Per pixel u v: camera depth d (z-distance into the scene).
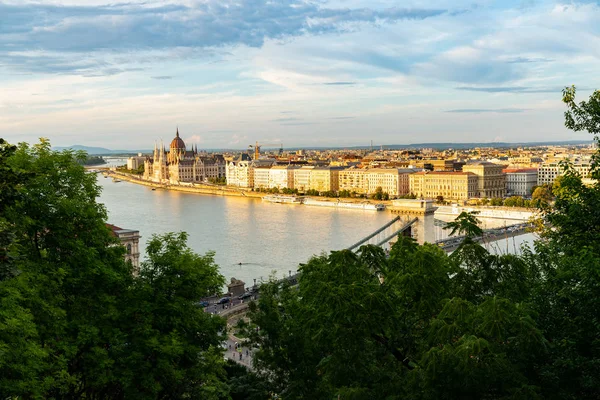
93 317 63.94
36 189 64.50
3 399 45.94
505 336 43.56
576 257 51.69
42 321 56.94
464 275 54.06
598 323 45.22
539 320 50.66
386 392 47.12
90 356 58.19
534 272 62.53
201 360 70.19
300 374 73.12
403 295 53.53
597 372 43.84
